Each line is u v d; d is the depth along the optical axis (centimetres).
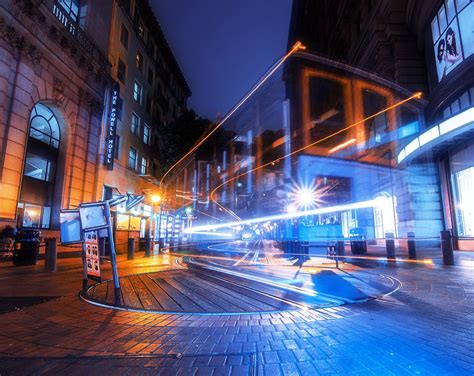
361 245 1585
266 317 438
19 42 1428
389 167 2141
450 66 1647
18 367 279
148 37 3444
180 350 320
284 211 3550
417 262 1138
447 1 1659
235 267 1043
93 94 2053
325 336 357
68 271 992
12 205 1366
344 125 3027
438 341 337
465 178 1588
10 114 1375
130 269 1000
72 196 1828
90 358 300
